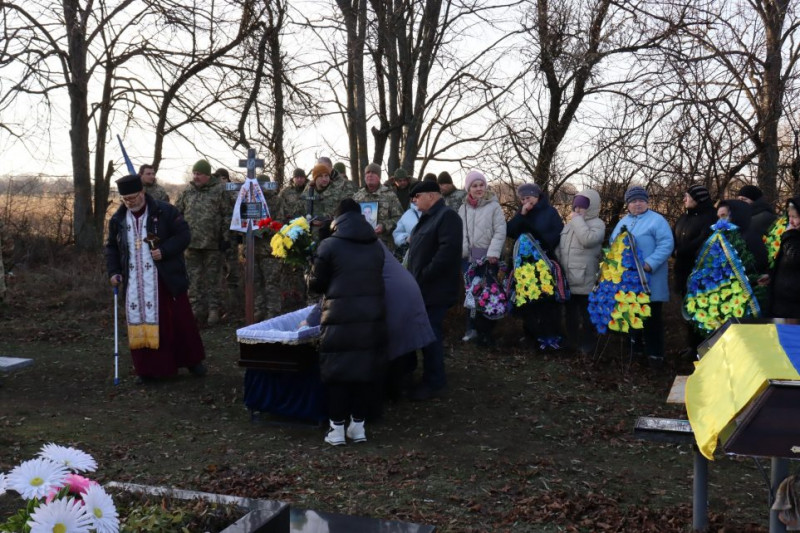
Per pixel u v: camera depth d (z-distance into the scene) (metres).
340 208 5.97
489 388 7.43
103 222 16.73
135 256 7.46
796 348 3.38
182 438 6.08
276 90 15.01
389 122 13.88
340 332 5.71
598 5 10.98
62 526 2.15
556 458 5.68
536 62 11.39
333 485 5.06
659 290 7.88
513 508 4.66
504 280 8.93
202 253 10.22
